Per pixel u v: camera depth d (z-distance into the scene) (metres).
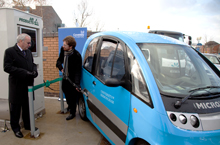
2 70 3.38
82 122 4.04
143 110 2.03
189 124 1.79
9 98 3.14
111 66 2.84
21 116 3.60
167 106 1.87
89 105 3.46
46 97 5.90
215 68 2.77
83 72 3.79
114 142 2.62
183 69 2.52
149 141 1.90
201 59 2.80
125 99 2.34
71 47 3.57
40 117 4.23
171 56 2.55
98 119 3.11
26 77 3.09
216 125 1.83
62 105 4.50
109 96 2.71
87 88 3.52
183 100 1.91
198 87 2.27
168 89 2.08
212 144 1.79
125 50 2.57
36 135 3.32
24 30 3.57
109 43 3.05
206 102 1.98
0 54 3.32
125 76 2.42
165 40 2.87
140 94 2.13
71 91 3.98
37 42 4.01
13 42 3.31
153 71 2.21
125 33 2.98
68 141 3.24
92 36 3.93
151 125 1.89
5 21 3.22
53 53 6.19
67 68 3.76
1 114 3.52
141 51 2.38
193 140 1.74
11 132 3.45
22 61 3.04
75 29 5.22
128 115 2.27
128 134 2.25
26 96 3.26
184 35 9.59
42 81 4.21
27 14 3.61
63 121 4.05
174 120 1.79
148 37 2.85
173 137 1.74
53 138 3.32
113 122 2.60
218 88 2.32
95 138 3.38
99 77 3.10
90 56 3.66
